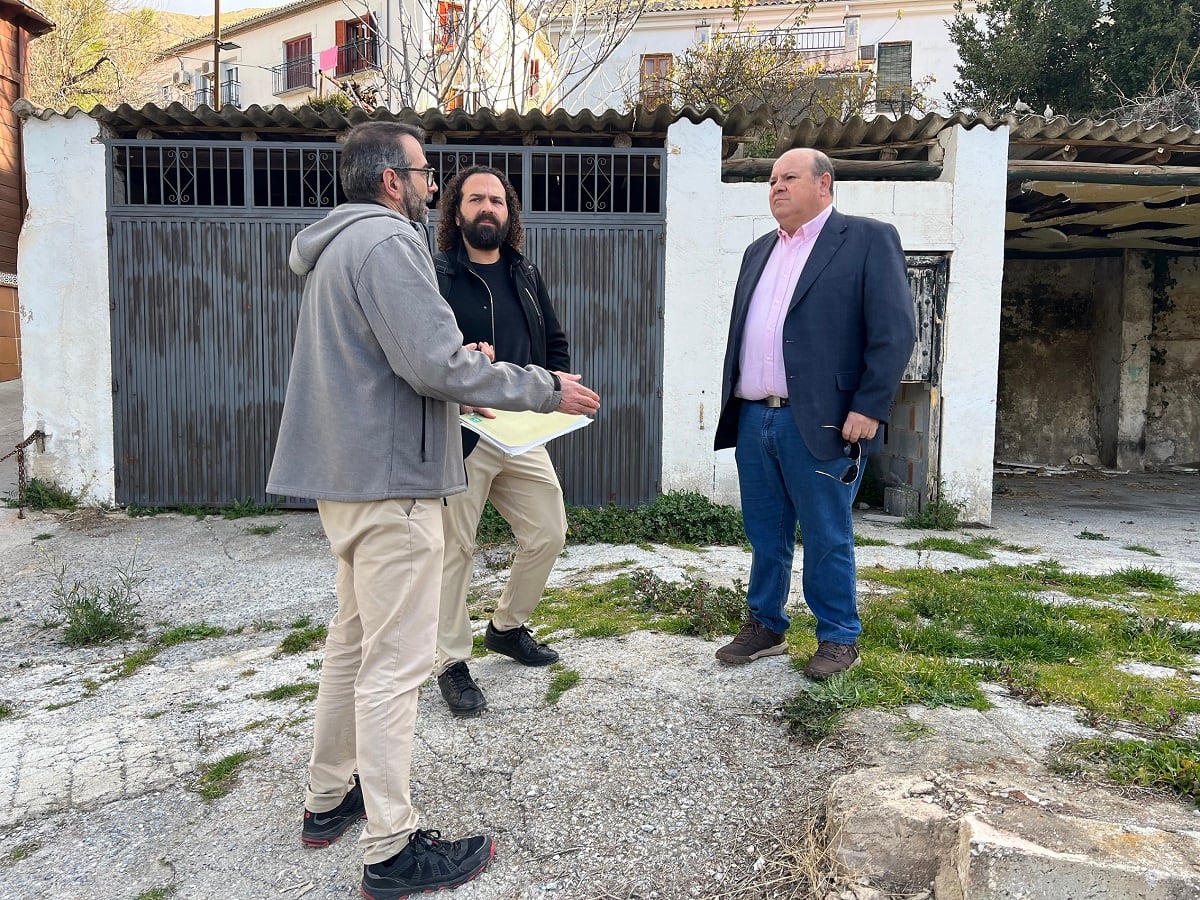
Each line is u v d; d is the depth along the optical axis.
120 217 6.90
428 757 2.89
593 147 7.11
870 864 2.12
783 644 3.51
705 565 5.65
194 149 6.93
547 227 7.05
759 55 16.39
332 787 2.47
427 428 2.20
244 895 2.30
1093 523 7.84
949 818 2.10
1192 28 16.86
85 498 7.09
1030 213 9.49
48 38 22.38
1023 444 12.27
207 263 6.98
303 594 5.23
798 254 3.17
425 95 12.23
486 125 6.89
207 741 3.28
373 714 2.17
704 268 7.11
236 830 2.62
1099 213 9.35
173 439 7.07
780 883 2.18
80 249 6.91
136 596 5.22
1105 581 5.20
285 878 2.36
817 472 3.11
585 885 2.24
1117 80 17.34
